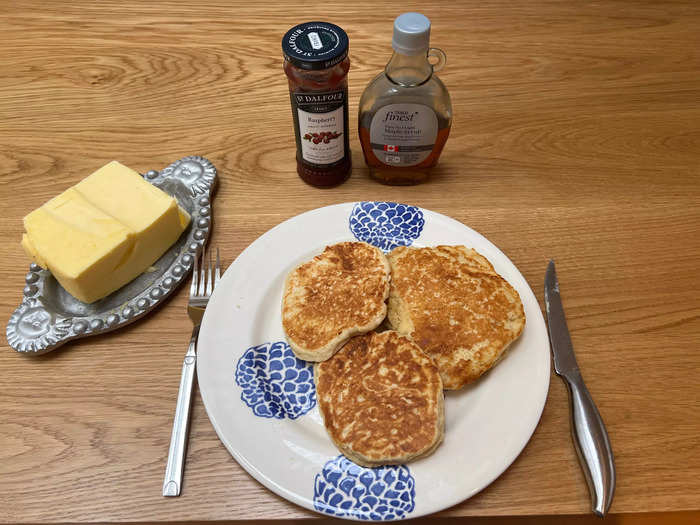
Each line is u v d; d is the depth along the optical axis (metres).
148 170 1.14
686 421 0.83
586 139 1.18
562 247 1.03
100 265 0.89
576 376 0.85
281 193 1.11
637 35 1.38
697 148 1.16
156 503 0.77
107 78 1.30
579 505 0.76
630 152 1.16
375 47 1.34
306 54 0.87
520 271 1.00
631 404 0.85
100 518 0.75
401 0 1.45
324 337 0.84
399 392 0.79
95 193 0.97
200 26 1.40
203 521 0.75
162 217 0.95
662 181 1.12
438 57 0.98
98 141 1.19
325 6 1.44
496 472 0.75
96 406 0.85
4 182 1.12
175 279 0.95
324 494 0.73
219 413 0.80
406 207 1.03
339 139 1.03
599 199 1.09
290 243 0.99
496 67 1.31
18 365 0.89
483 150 1.17
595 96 1.26
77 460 0.80
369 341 0.84
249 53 1.35
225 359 0.86
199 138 1.20
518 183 1.12
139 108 1.25
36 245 0.89
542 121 1.22
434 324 0.85
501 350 0.83
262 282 0.94
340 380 0.81
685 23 1.40
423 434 0.75
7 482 0.78
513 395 0.82
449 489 0.73
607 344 0.91
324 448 0.78
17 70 1.31
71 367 0.89
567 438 0.82
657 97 1.25
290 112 1.24
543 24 1.40
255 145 1.19
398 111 0.99
